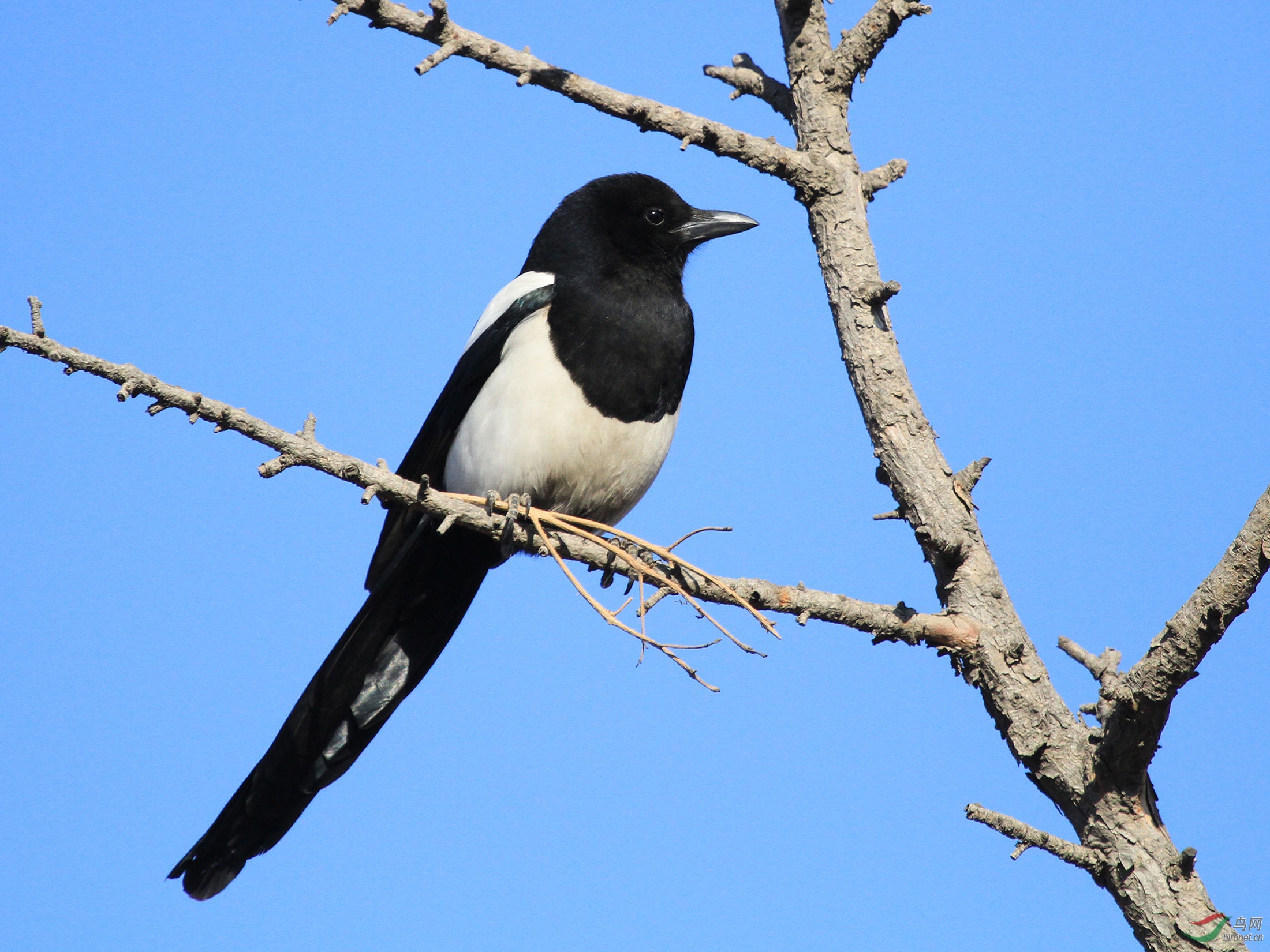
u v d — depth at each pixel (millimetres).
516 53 9422
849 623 8812
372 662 11930
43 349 7180
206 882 11008
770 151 9938
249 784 11328
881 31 10078
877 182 10312
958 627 8875
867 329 9656
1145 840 8055
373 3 8945
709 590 8820
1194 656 7543
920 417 9484
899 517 9438
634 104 9703
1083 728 8523
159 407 7531
